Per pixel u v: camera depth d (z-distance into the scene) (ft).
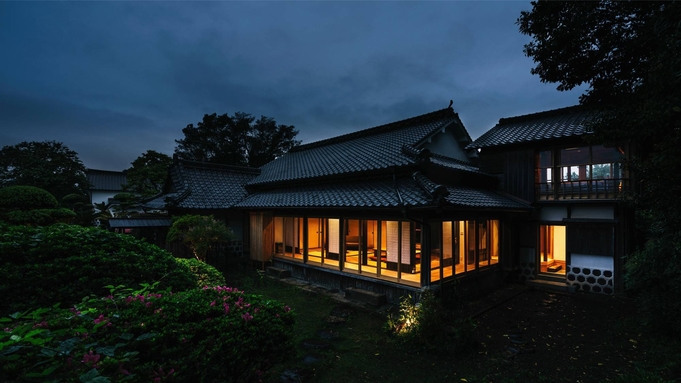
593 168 32.24
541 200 34.06
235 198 46.60
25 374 6.06
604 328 22.65
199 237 33.99
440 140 38.11
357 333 21.74
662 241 19.48
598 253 30.89
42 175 77.51
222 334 9.62
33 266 12.14
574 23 21.26
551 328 22.89
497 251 34.78
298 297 29.89
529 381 15.94
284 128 99.91
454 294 27.25
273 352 11.42
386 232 28.91
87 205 69.41
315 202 32.12
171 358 8.58
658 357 17.85
